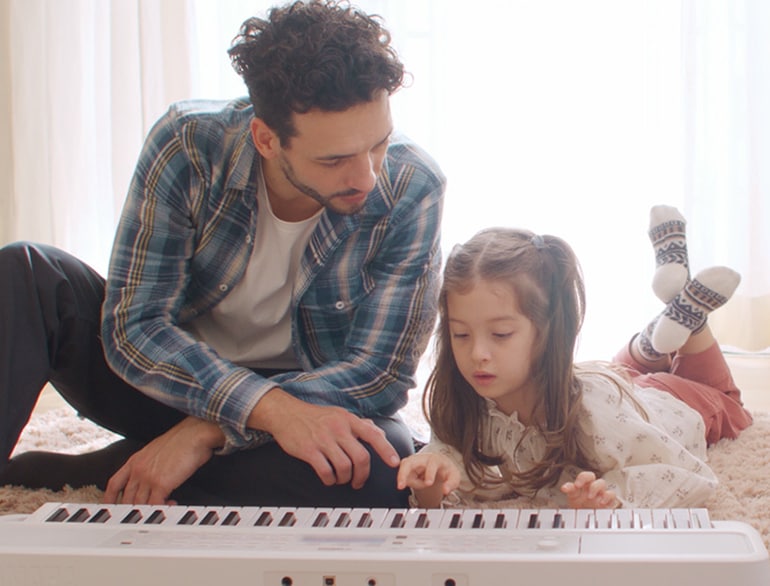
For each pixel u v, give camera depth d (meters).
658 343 2.09
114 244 1.66
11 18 3.28
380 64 1.40
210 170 1.60
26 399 1.56
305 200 1.61
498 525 1.21
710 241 2.97
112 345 1.65
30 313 1.58
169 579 1.12
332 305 1.69
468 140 3.07
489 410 1.72
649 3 2.99
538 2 3.03
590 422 1.64
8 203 3.33
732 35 2.95
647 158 3.03
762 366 2.91
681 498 1.56
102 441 2.24
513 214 3.09
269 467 1.56
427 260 1.68
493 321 1.62
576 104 3.05
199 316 1.76
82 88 3.29
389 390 1.68
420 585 1.08
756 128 2.95
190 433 1.57
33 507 1.69
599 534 1.13
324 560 1.09
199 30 3.13
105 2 3.22
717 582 1.04
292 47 1.40
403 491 1.58
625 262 3.08
